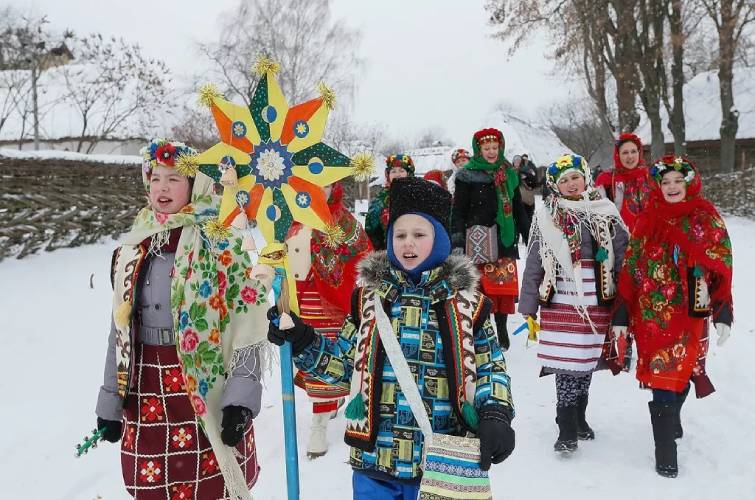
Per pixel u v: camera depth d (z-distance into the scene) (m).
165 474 2.61
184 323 2.57
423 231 2.30
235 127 2.48
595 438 4.33
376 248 6.14
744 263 10.89
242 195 2.46
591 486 3.64
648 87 25.23
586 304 4.05
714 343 6.22
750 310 7.46
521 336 7.01
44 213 9.35
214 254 2.65
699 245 3.68
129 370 2.60
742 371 5.36
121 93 21.41
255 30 27.20
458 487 2.08
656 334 3.79
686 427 4.41
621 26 24.75
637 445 4.20
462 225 6.09
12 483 3.63
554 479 3.73
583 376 4.14
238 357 2.61
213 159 2.48
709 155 33.78
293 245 4.20
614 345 4.05
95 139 21.17
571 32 25.88
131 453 2.64
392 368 2.27
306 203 2.43
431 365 2.25
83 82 21.59
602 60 25.81
